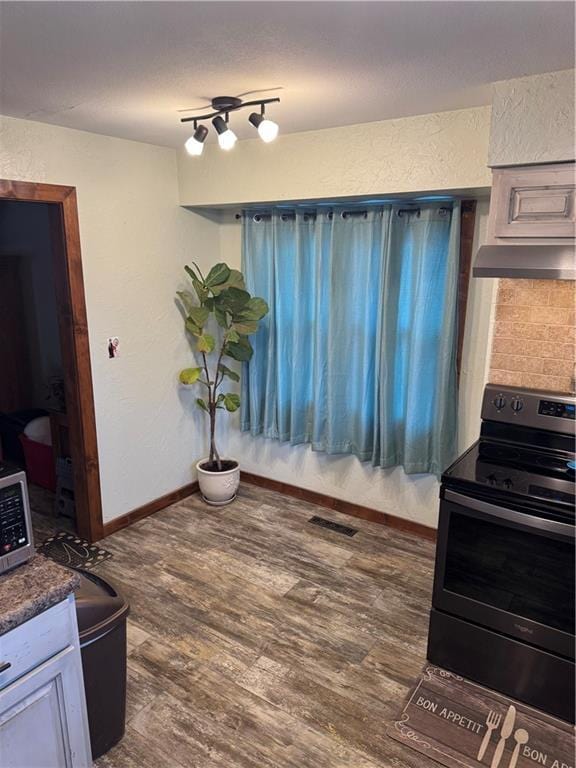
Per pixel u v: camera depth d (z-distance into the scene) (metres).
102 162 3.13
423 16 1.47
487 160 2.38
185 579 3.03
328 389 3.57
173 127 2.91
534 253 2.13
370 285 3.29
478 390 3.18
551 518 2.00
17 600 1.40
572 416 2.43
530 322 2.52
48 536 3.48
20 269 4.50
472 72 1.98
